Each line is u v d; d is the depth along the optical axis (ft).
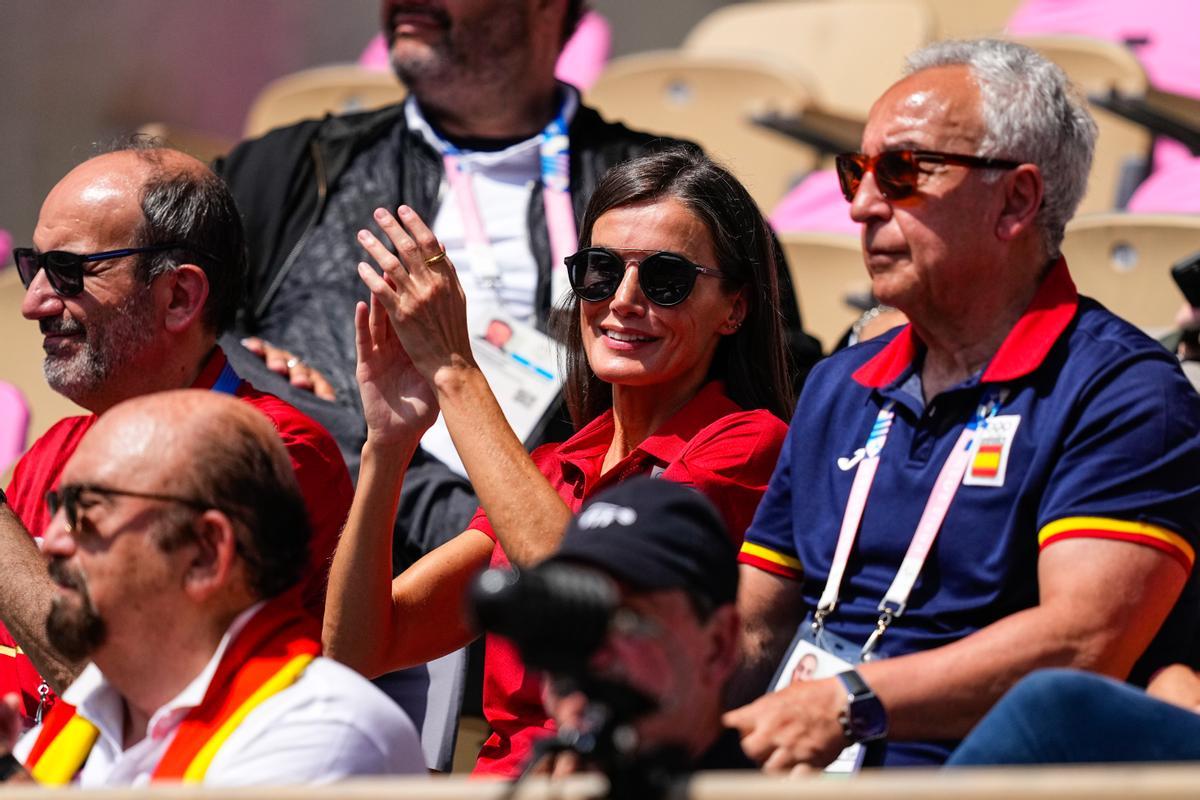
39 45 93.97
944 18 94.79
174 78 97.71
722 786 20.35
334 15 101.71
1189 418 31.07
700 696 24.58
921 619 31.71
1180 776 19.24
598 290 38.93
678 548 24.07
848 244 60.90
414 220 37.40
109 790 23.44
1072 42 67.87
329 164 56.90
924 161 32.45
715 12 106.93
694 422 38.81
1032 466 31.17
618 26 107.96
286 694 28.84
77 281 41.01
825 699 29.71
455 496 48.24
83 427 43.91
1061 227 33.04
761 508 35.50
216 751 28.43
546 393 49.03
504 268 54.75
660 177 39.37
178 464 29.48
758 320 40.06
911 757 30.86
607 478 38.65
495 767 37.60
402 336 37.11
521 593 19.33
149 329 41.29
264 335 54.75
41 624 38.06
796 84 77.25
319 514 40.57
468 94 56.54
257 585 29.76
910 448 32.91
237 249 42.78
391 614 38.34
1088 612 29.73
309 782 28.25
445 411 36.76
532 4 56.18
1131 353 31.42
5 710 30.01
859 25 87.97
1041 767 25.88
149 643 29.58
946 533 31.71
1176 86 75.72
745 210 39.86
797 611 34.94
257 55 100.17
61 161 94.48
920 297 32.73
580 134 57.57
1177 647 31.76
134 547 29.30
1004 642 29.66
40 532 42.50
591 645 19.53
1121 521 30.22
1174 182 63.00
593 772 25.49
